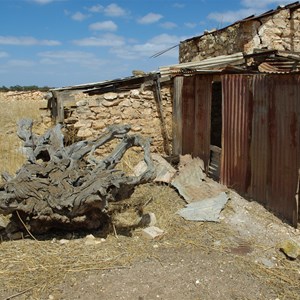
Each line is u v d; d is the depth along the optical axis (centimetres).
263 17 870
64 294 395
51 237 532
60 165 531
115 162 577
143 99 969
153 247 505
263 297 403
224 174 751
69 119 910
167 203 667
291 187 576
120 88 962
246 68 742
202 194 699
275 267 470
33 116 1399
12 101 2022
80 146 598
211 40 1064
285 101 580
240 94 691
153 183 757
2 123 1288
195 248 508
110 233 543
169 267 453
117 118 948
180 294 399
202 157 840
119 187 498
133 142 590
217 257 485
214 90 1112
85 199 482
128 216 607
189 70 805
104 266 450
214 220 594
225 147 743
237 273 447
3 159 851
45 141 609
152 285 414
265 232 562
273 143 610
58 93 916
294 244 508
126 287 409
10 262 455
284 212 595
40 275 428
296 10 895
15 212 513
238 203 659
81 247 498
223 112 742
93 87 959
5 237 527
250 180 677
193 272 443
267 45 881
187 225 582
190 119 894
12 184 501
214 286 417
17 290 400
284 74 572
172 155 943
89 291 400
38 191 504
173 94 978
